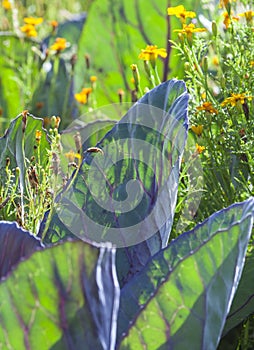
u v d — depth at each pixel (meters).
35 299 2.16
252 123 2.62
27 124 2.74
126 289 2.36
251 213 2.27
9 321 2.16
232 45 2.73
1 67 4.15
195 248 2.27
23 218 2.58
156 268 2.36
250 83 2.69
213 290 2.24
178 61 3.37
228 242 2.24
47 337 2.16
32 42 4.33
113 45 3.69
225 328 2.52
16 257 2.37
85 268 2.15
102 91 3.77
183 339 2.24
